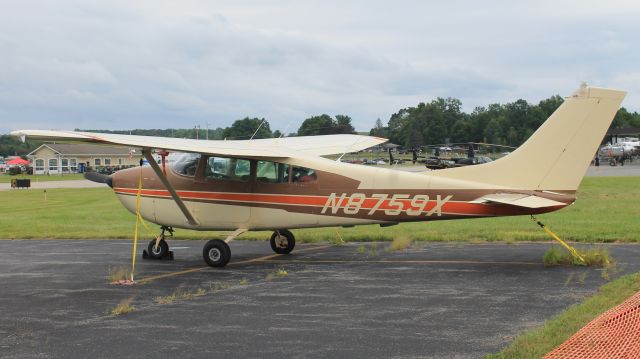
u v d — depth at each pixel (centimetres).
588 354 536
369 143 1416
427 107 10319
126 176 1263
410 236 1407
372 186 1096
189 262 1202
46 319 768
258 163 1163
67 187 4831
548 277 936
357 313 757
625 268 984
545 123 1020
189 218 1189
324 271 1055
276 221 1156
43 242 1541
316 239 1427
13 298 891
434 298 824
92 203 3080
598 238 1288
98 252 1353
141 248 1411
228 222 1181
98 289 951
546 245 1261
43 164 8819
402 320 718
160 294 905
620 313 652
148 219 1245
